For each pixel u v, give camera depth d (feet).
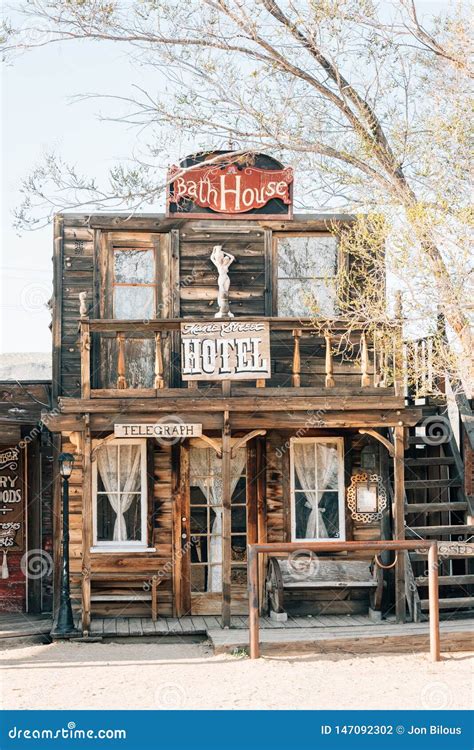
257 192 51.78
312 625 46.65
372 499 51.47
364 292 47.32
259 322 45.98
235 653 42.37
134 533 50.88
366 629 44.88
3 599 55.16
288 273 52.24
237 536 51.47
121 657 42.24
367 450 51.72
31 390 51.90
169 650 43.88
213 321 45.88
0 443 52.39
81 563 49.90
